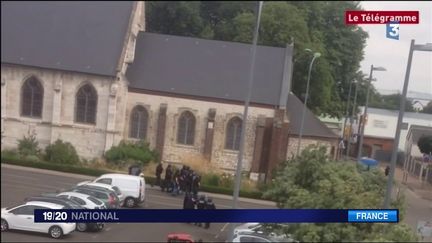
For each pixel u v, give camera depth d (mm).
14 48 51375
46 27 52812
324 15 62438
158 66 52781
